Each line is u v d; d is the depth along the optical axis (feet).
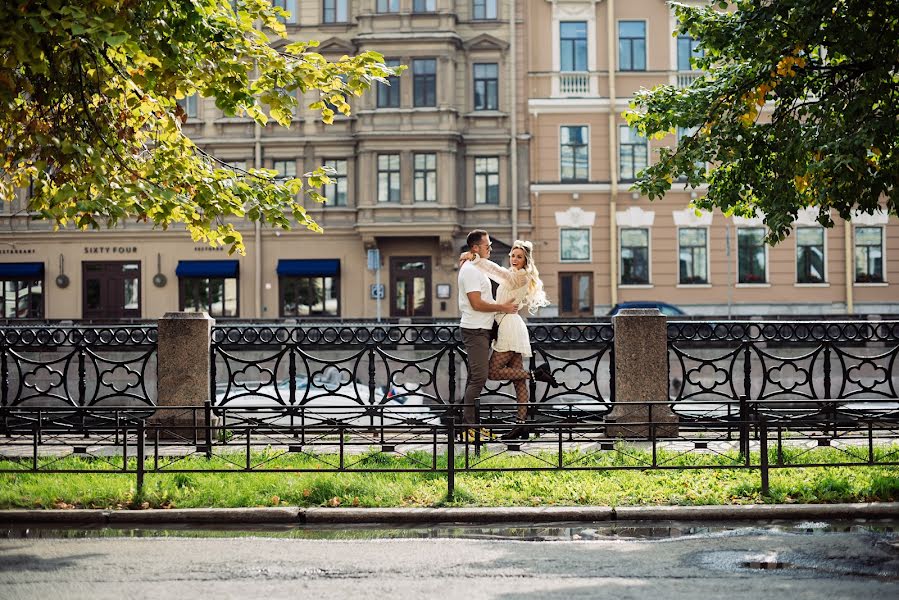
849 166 35.42
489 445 37.42
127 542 26.17
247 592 21.12
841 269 132.36
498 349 38.52
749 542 25.62
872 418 31.71
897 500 29.63
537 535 26.94
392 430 31.89
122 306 133.59
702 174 42.16
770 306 132.57
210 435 33.76
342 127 133.18
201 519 28.91
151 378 84.84
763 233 132.98
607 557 24.11
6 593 21.11
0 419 34.01
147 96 34.88
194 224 35.14
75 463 33.58
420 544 25.68
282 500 30.14
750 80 40.57
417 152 130.31
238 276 132.16
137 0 29.60
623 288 133.08
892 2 36.17
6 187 37.81
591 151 133.28
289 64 33.45
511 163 132.87
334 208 132.57
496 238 132.87
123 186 31.60
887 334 47.65
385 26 130.72
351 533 27.50
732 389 42.27
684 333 48.34
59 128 32.60
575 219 133.18
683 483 31.55
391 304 132.46
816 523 28.17
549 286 133.18
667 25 133.18
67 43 29.55
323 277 132.87
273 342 52.70
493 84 133.80
